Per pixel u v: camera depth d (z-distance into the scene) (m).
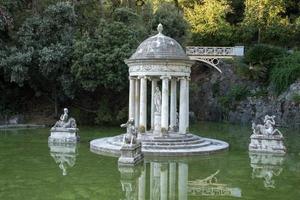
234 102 64.56
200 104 70.69
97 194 19.44
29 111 57.84
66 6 54.44
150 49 33.53
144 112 33.81
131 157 26.75
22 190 20.19
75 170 25.36
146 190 20.39
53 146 35.94
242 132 49.47
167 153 30.39
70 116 56.62
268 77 62.38
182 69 33.59
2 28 52.94
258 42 71.38
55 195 19.19
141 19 58.44
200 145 33.22
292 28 69.62
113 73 50.56
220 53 66.19
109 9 61.31
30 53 52.22
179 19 60.62
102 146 33.28
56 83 55.50
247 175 24.41
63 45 53.62
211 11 74.88
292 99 55.88
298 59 58.62
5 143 37.56
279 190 20.56
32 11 57.44
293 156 31.64
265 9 71.31
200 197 19.02
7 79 54.53
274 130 33.25
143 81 33.62
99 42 51.50
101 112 54.78
